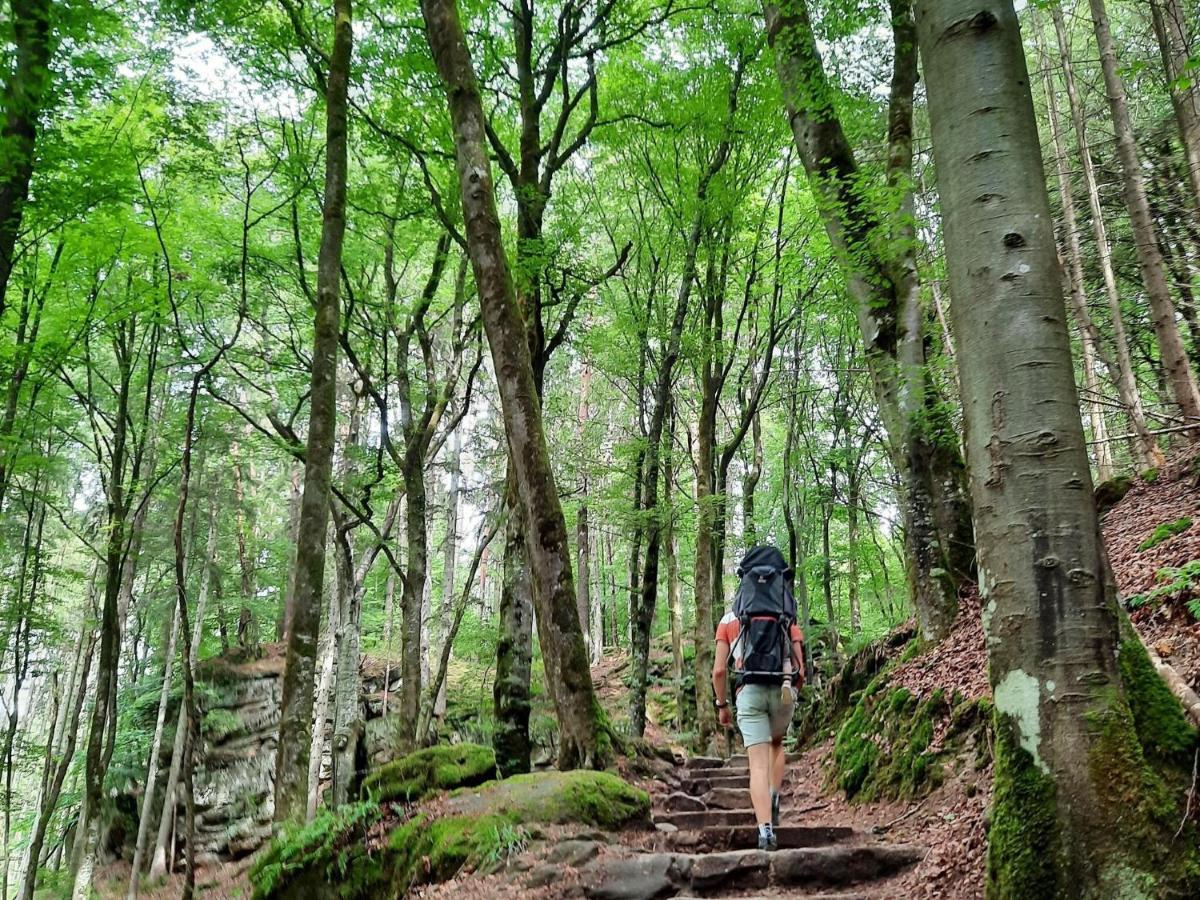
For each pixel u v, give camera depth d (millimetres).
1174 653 4395
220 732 17719
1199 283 12625
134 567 16797
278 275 12227
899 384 8469
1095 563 2672
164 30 9031
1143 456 11086
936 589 8383
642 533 14141
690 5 12086
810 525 19719
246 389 17438
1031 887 2523
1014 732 2697
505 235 12758
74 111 8945
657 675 23625
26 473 12570
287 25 9477
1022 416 2744
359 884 4812
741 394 17750
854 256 7820
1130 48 13180
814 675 16500
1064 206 12352
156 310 11109
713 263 14070
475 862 4273
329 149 7348
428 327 13789
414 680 11266
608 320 17234
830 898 3941
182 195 11617
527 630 7863
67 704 20062
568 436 20672
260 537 22469
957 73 3021
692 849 4805
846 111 9898
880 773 6824
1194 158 9727
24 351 10023
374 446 14906
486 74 11336
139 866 13695
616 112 13219
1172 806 2504
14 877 22203
